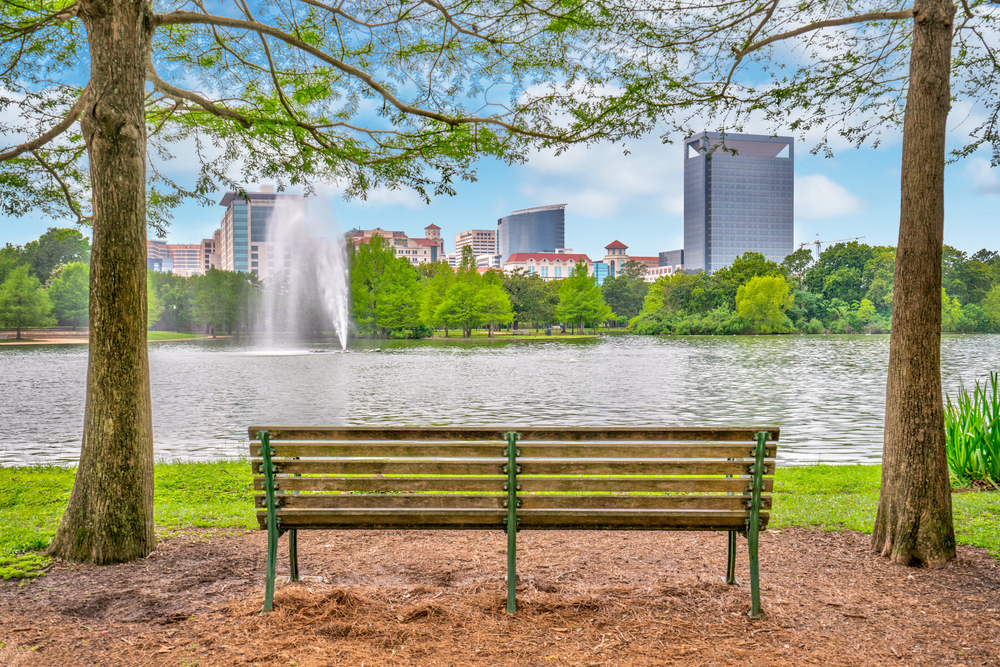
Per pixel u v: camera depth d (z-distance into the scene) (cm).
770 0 604
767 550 496
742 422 1584
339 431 367
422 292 9338
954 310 10200
